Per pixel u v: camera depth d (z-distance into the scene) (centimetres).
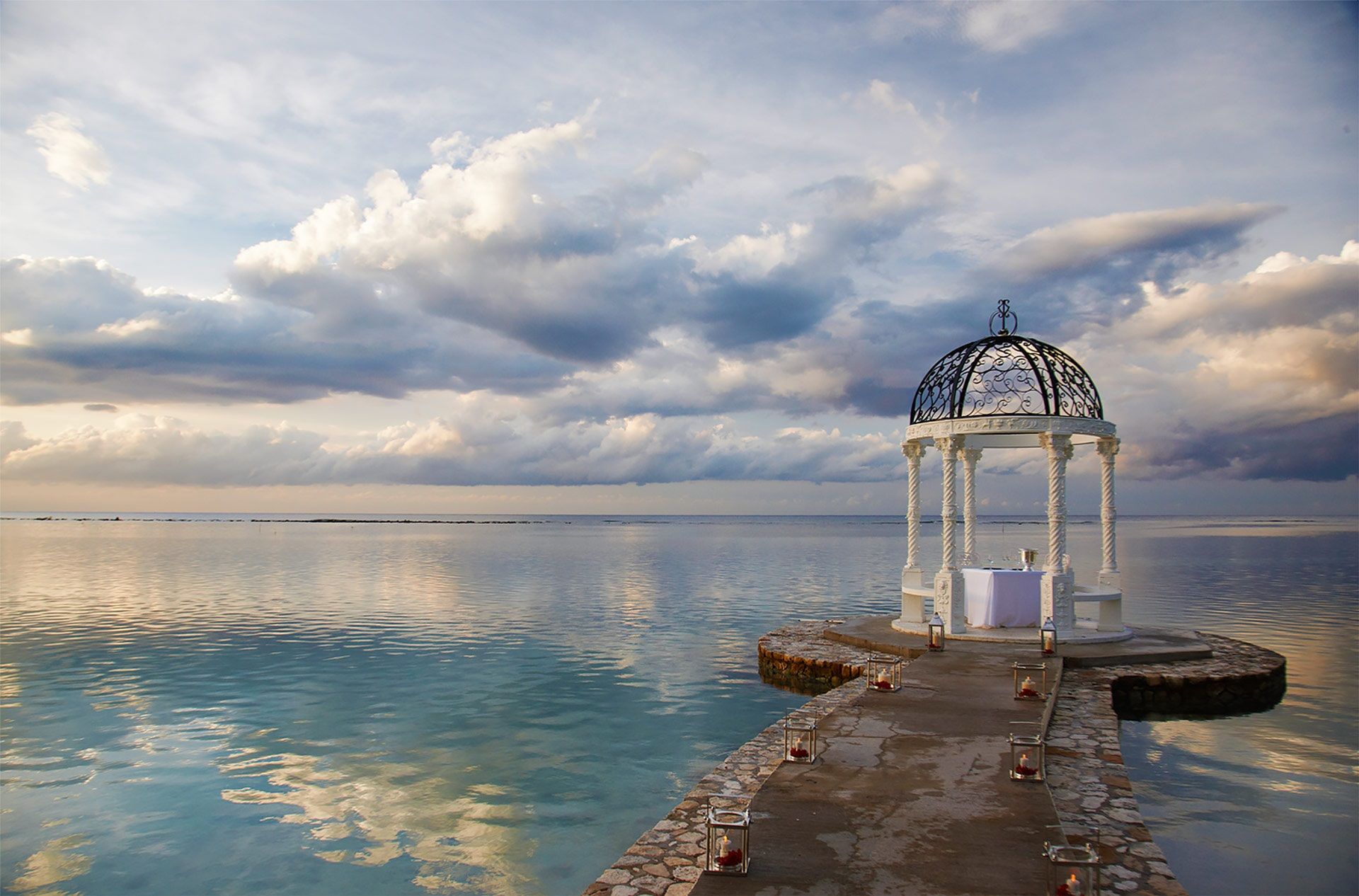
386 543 10938
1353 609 3525
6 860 1104
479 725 1738
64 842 1159
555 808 1267
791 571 5850
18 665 2397
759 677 2202
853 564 6619
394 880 1034
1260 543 10138
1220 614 3369
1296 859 1037
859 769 1079
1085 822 992
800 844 841
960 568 2414
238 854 1116
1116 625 2303
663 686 2100
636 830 1180
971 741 1209
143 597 4144
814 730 1121
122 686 2127
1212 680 1833
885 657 1978
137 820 1234
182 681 2181
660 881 852
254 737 1658
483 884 1022
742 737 1638
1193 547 9088
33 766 1486
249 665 2381
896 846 833
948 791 992
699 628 3073
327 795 1330
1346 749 1519
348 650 2606
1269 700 1891
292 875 1051
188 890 1017
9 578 5194
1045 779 1095
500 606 3778
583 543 11181
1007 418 2145
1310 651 2494
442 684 2123
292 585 4762
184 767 1472
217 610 3622
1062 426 2152
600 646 2677
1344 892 948
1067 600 2142
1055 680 1619
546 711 1845
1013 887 745
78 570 5894
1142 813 1196
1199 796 1270
